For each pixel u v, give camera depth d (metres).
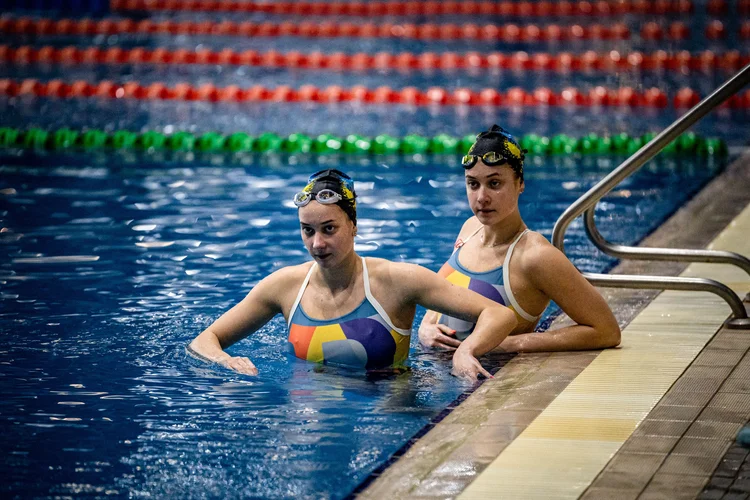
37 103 19.89
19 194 13.18
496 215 7.03
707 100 7.30
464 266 7.43
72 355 7.26
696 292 8.70
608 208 12.45
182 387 6.56
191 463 5.33
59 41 25.97
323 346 6.88
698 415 5.68
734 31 26.36
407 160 15.59
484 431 5.59
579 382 6.38
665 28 26.58
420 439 5.55
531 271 7.12
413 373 6.77
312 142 16.22
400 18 29.17
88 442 5.64
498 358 7.05
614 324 7.14
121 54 24.31
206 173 14.61
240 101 20.31
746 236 10.51
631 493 4.69
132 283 9.30
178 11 30.52
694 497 4.61
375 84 21.41
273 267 9.92
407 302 6.83
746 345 7.04
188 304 8.65
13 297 8.80
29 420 5.98
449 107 19.62
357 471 5.17
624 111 19.02
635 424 5.58
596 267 9.85
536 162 15.33
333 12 30.20
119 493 4.98
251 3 31.12
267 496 4.91
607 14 29.19
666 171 14.61
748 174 14.07
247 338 7.72
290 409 6.11
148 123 18.03
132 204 12.68
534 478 4.91
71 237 11.06
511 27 27.06
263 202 12.83
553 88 20.77
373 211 12.25
